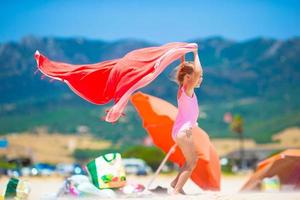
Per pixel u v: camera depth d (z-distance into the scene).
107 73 13.87
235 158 118.44
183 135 13.14
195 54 13.45
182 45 13.52
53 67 14.08
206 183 15.55
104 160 13.89
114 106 13.55
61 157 188.12
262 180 16.50
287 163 16.19
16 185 13.38
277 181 16.33
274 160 16.19
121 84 13.61
